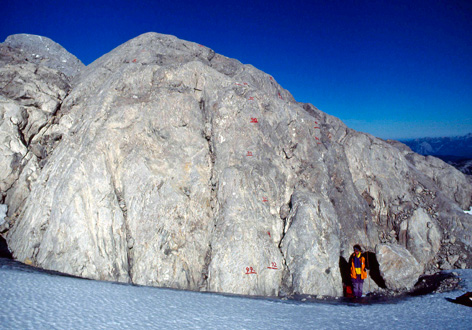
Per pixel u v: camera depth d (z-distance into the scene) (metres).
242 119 15.72
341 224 14.35
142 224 12.45
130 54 19.62
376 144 18.34
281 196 14.45
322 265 12.14
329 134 18.41
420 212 15.66
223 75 17.84
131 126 14.55
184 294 9.40
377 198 16.66
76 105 17.11
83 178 12.77
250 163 14.48
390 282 12.22
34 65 18.52
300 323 7.24
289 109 17.16
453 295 10.16
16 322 5.46
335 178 15.93
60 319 5.92
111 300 7.61
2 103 14.99
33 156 15.27
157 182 13.20
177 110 15.56
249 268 11.70
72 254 11.42
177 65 17.23
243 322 6.99
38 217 12.70
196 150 14.85
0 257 11.84
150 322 6.39
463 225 15.25
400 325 7.32
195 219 13.11
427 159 20.78
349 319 7.84
